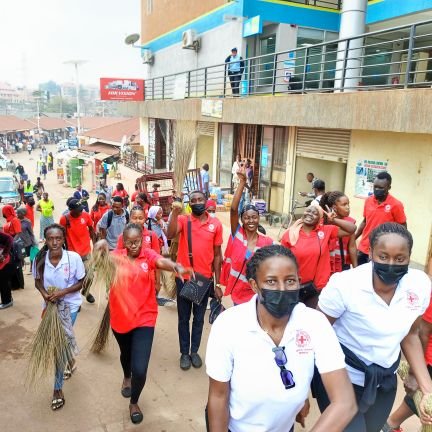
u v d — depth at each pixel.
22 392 3.97
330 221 4.06
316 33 14.06
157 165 20.34
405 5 11.16
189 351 4.62
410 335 2.48
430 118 6.30
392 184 8.20
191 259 4.38
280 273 1.75
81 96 152.62
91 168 26.92
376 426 2.54
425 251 7.65
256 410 1.77
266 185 12.55
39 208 12.05
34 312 5.82
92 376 4.25
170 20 19.27
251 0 13.38
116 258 3.59
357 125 7.70
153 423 3.58
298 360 1.76
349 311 2.35
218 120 12.56
